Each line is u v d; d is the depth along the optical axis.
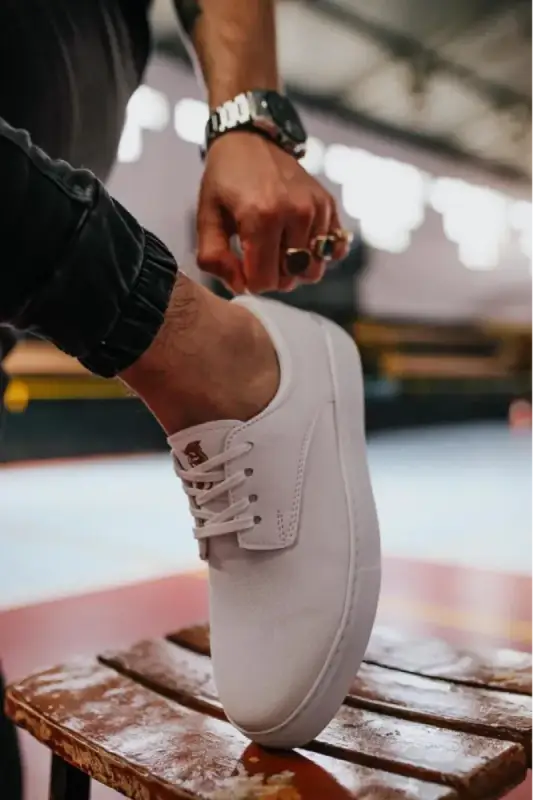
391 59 7.29
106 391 5.05
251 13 0.75
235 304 0.53
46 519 2.53
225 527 0.49
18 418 4.60
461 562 1.63
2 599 1.45
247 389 0.50
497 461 4.34
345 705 0.55
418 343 8.08
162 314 0.43
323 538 0.50
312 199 0.67
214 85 0.73
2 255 0.38
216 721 0.53
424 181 8.67
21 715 0.57
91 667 0.64
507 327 9.22
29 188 0.38
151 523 2.43
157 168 6.25
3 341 0.62
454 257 9.01
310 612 0.48
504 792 0.45
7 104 0.53
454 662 0.62
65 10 0.56
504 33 7.08
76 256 0.39
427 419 7.55
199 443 0.49
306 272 0.70
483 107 8.28
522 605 1.21
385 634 0.69
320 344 0.58
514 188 9.76
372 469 3.92
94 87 0.62
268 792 0.42
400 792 0.42
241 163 0.66
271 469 0.50
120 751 0.48
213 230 0.69
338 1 6.45
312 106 7.67
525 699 0.54
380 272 8.12
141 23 0.70
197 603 1.40
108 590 1.51
